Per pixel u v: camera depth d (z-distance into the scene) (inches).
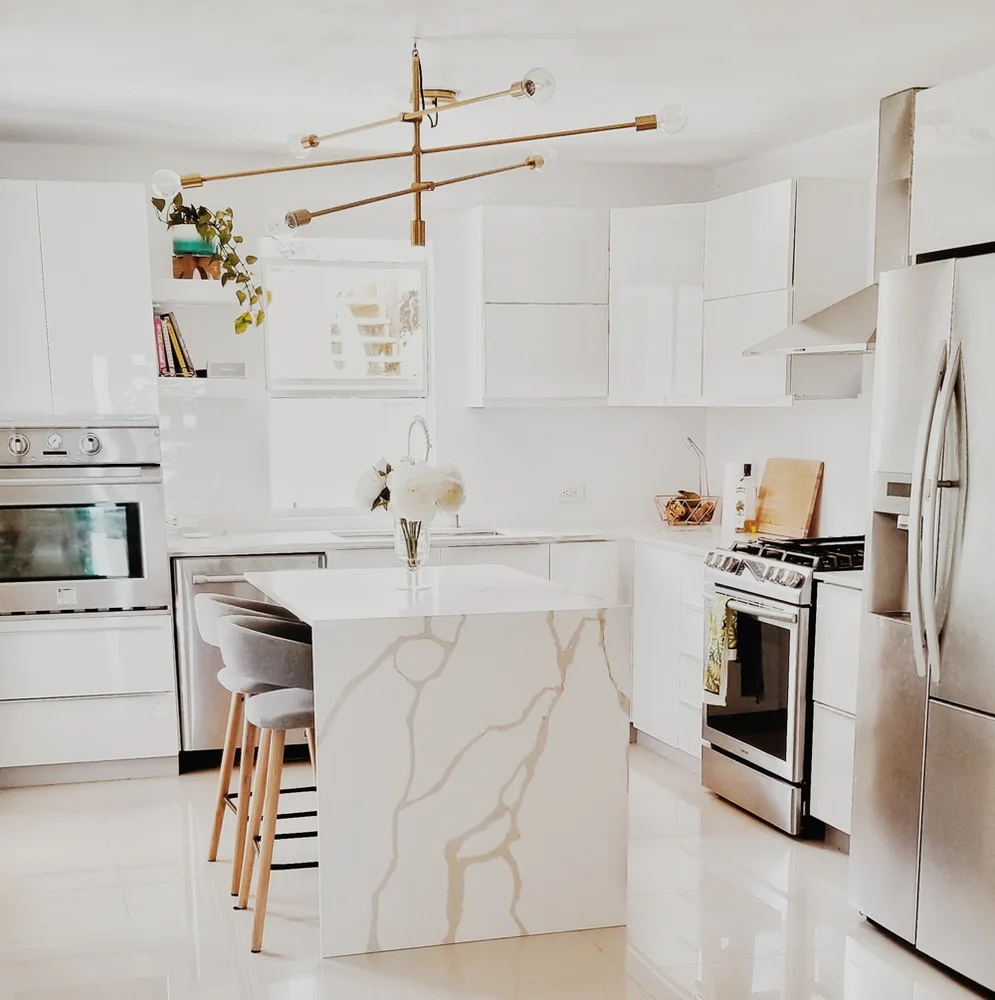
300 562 183.9
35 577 172.4
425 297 212.7
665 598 187.6
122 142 187.8
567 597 130.0
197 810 164.1
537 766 122.7
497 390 198.2
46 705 174.6
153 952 119.4
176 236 190.1
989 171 113.2
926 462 111.7
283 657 118.0
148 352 174.2
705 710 171.8
